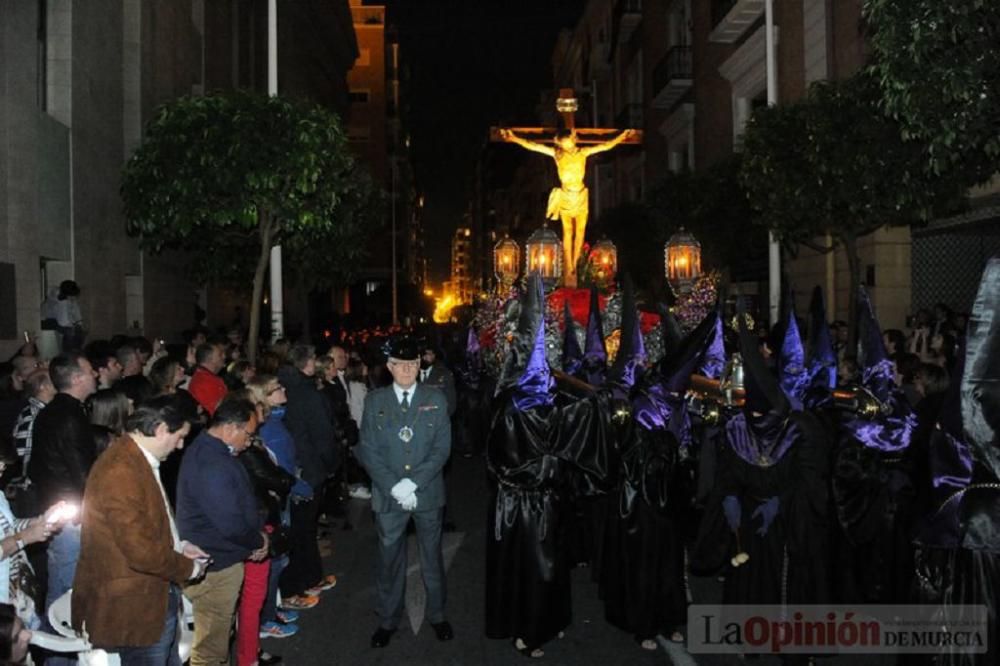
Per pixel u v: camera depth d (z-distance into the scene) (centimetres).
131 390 707
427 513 676
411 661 640
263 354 877
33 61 1155
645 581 654
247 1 2561
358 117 6938
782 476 590
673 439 673
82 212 1303
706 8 2536
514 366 647
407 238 8894
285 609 748
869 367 655
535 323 642
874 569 688
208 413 745
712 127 2481
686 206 1794
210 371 830
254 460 601
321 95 4097
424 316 8119
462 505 1198
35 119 1154
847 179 992
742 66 2153
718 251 1669
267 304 2380
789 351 619
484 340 1378
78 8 1291
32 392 642
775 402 574
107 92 1420
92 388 581
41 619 522
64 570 525
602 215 2577
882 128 933
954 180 945
